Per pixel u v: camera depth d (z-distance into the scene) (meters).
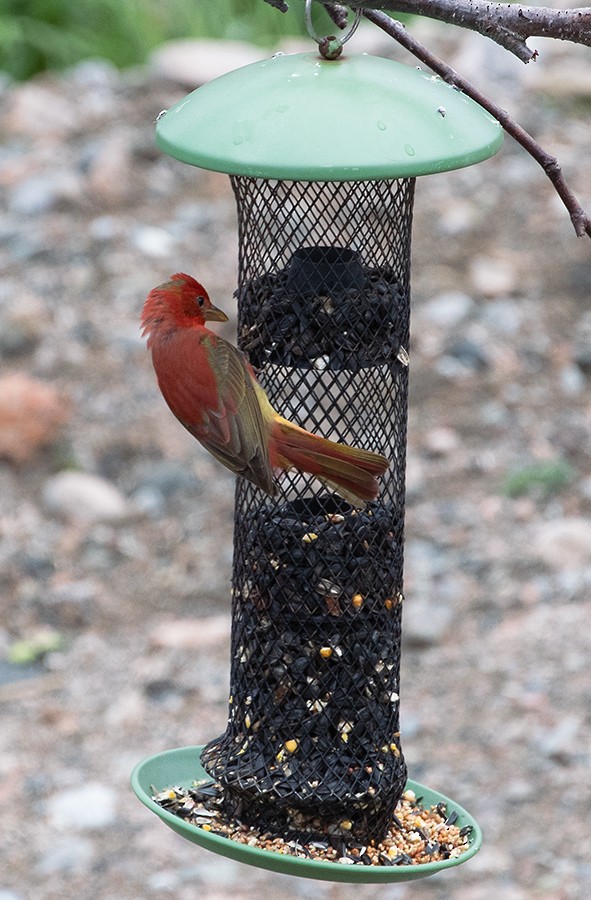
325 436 7.37
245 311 7.40
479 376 16.84
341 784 7.01
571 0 18.84
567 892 10.53
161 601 14.27
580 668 12.83
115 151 20.44
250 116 6.24
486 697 12.63
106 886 10.95
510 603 13.77
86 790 11.91
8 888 10.87
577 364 16.97
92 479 15.77
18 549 14.88
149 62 23.11
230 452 6.77
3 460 16.09
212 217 19.45
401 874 6.34
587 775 11.67
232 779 7.07
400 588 7.55
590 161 19.95
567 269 18.17
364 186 7.19
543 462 15.56
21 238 19.11
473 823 7.19
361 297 7.17
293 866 6.34
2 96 22.30
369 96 6.28
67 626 13.99
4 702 12.97
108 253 18.78
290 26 23.11
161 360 7.00
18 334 17.58
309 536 7.21
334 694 7.17
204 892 10.89
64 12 23.61
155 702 12.92
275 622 7.23
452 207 19.38
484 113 6.56
